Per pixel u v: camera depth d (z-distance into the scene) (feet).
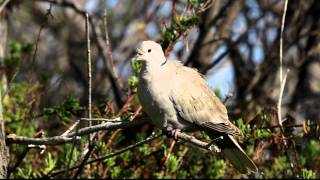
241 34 58.34
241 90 55.77
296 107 55.67
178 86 32.19
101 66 62.34
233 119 44.47
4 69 43.91
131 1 70.69
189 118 32.45
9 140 30.68
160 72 31.96
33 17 67.26
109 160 38.47
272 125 37.32
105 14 40.14
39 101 41.83
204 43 51.52
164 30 38.88
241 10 61.31
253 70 58.29
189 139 29.73
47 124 42.47
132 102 37.37
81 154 34.27
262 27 61.16
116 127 28.96
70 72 65.51
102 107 38.04
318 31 54.75
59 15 68.44
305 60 57.16
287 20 57.47
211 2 41.81
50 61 66.64
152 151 39.73
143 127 42.27
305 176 37.11
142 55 31.86
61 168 38.93
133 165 39.22
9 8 49.03
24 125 39.83
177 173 39.83
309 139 42.06
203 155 40.88
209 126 32.65
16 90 41.34
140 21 69.92
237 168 32.65
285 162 42.01
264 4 60.39
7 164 30.78
